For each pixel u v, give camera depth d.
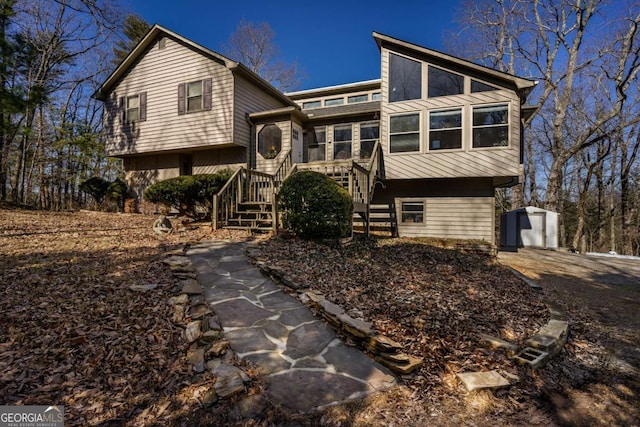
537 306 5.17
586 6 16.17
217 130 11.74
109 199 14.35
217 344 3.10
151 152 13.20
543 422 2.57
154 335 3.21
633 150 18.08
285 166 11.98
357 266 6.15
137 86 13.18
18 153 17.83
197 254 6.02
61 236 7.05
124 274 4.72
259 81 12.63
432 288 5.42
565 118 19.97
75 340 2.99
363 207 9.56
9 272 4.50
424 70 10.40
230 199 8.90
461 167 10.02
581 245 19.72
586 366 3.60
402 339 3.46
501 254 11.40
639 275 8.41
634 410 2.79
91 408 2.29
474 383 2.87
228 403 2.42
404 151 10.62
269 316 3.83
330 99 17.73
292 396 2.56
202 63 12.01
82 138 16.22
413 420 2.43
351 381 2.80
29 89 11.35
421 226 11.86
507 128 9.62
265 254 6.00
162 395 2.46
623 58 15.65
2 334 3.02
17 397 2.30
